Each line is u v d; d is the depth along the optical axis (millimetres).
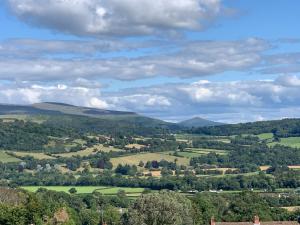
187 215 139875
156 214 132750
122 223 143375
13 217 169250
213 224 143375
